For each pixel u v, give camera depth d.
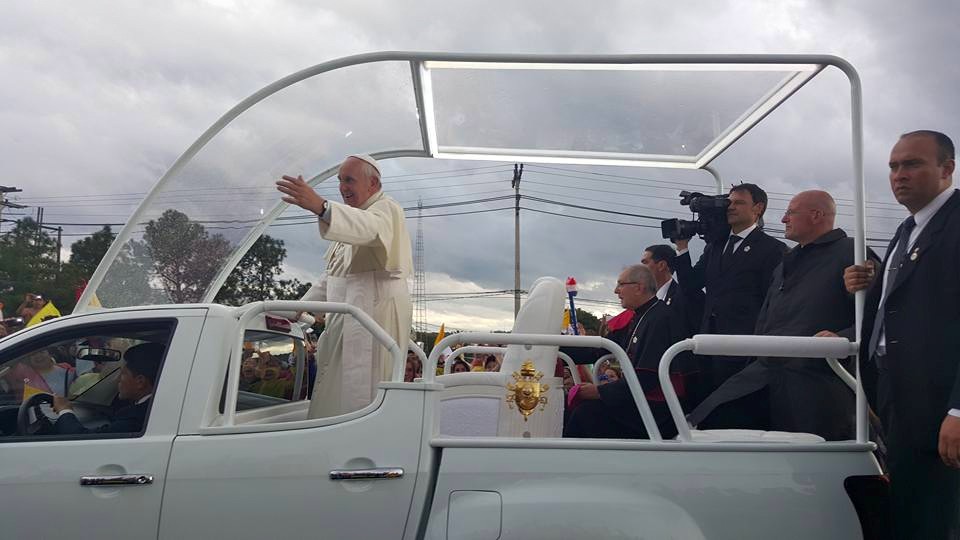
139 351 3.24
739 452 2.91
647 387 3.96
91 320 3.27
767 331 3.90
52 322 3.29
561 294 3.88
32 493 2.96
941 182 3.13
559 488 2.84
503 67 3.56
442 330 7.20
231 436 2.99
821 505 2.88
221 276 4.39
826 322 3.68
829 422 3.59
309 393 4.71
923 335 2.98
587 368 5.41
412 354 5.52
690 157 4.95
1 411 3.22
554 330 3.80
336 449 2.93
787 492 2.87
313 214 3.53
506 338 3.02
